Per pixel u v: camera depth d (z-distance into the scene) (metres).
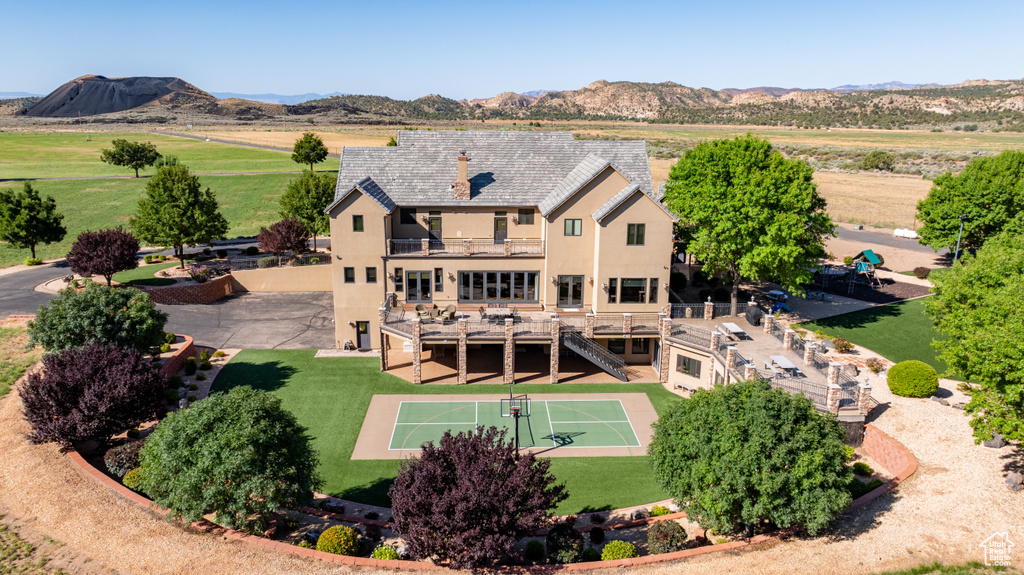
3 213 57.66
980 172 56.59
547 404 34.56
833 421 20.47
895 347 40.66
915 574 18.42
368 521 23.05
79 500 22.55
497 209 41.59
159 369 32.84
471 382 37.25
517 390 36.28
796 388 29.64
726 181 43.72
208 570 18.89
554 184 42.53
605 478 27.06
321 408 33.44
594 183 37.97
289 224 56.53
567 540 20.48
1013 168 55.22
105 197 92.25
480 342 36.62
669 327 36.75
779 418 19.77
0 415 28.67
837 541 20.41
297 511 23.61
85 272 46.50
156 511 21.89
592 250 39.19
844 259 60.91
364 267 40.16
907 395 31.66
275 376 37.34
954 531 20.47
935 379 31.20
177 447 20.12
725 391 20.97
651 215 37.66
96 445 27.64
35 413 24.92
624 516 24.19
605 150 44.25
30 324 32.47
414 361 36.22
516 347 41.81
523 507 19.05
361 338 41.75
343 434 30.70
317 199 62.94
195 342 42.62
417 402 34.47
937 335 42.66
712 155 46.47
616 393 36.09
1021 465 24.44
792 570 18.89
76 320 31.84
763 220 39.66
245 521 20.64
